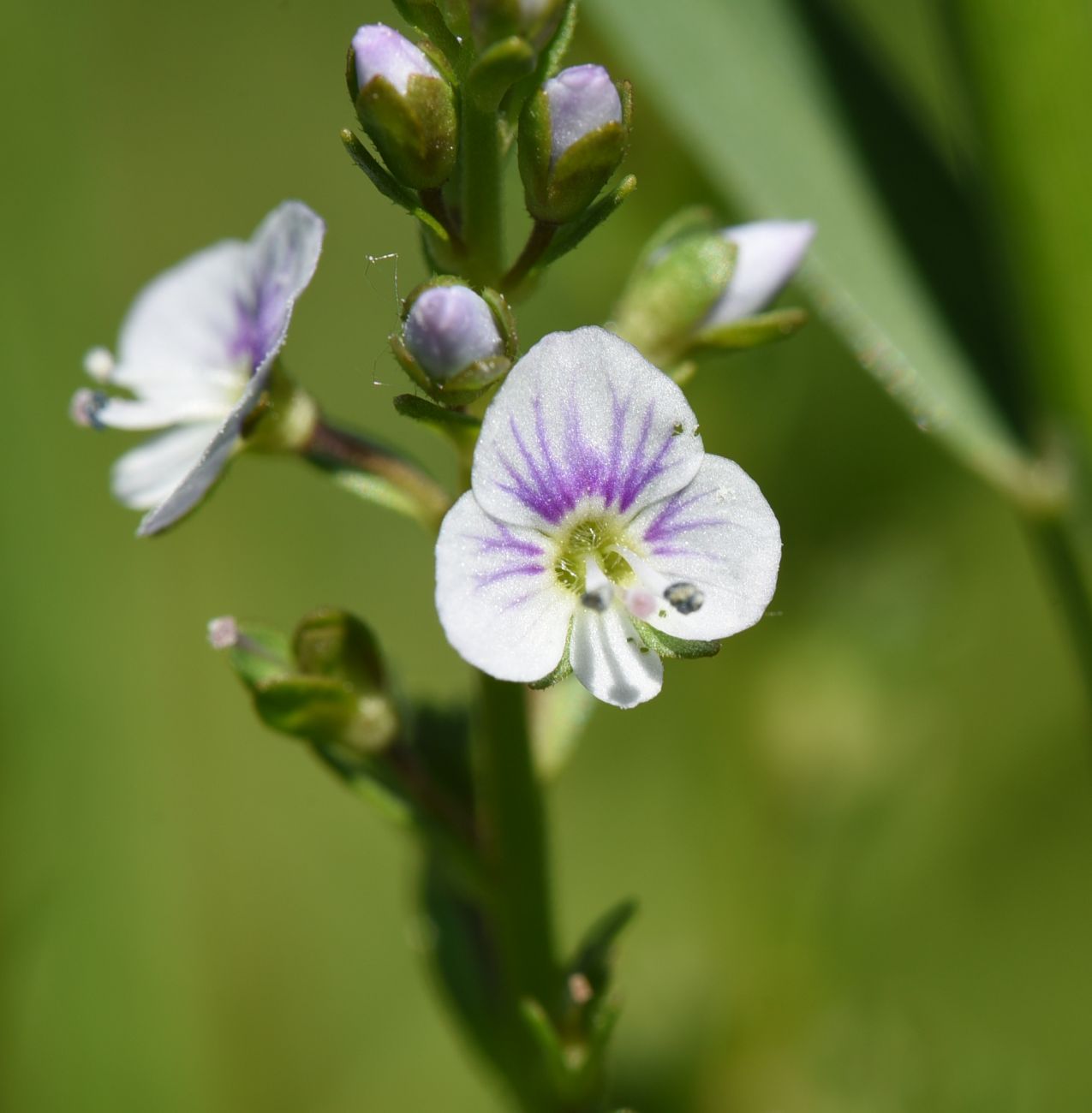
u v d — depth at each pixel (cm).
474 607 8
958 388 9
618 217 10
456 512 8
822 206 9
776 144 9
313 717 9
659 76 9
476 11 8
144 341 9
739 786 10
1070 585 9
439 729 9
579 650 8
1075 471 9
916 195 9
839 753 10
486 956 9
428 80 8
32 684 10
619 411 8
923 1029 10
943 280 9
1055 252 9
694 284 9
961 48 9
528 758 9
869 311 9
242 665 9
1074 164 9
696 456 8
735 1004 10
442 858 9
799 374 10
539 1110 9
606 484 8
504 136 8
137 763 10
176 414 9
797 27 9
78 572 10
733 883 10
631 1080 10
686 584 8
